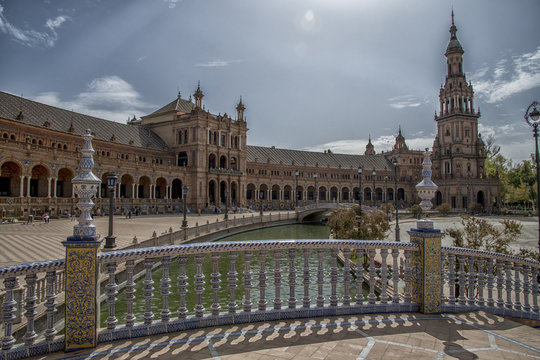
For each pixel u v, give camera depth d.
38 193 57.12
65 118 67.81
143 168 71.62
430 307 7.81
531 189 109.19
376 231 29.61
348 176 130.38
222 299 19.31
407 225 64.50
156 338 6.19
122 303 18.83
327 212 85.75
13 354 5.48
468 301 8.37
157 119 93.62
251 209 93.12
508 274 8.59
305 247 7.37
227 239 46.50
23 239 29.09
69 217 51.12
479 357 5.78
